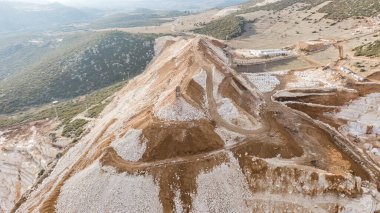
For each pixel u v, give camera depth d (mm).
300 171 71375
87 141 92250
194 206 69375
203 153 75062
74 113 131000
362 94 103000
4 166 114188
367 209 68750
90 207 69812
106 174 72500
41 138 113562
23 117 150750
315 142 83750
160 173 71625
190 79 94000
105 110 119375
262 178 71938
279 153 77062
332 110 100312
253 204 70312
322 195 69812
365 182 75000
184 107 81875
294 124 89500
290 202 70062
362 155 85062
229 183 71562
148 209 69062
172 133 76812
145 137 76938
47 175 88125
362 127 94938
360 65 120562
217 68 103812
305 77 117375
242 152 75812
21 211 76125
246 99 96812
